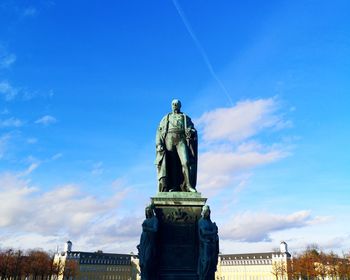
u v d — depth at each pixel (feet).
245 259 600.39
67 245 574.97
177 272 44.75
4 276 346.54
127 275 612.29
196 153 51.21
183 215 46.68
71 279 540.52
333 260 380.58
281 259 562.25
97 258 585.22
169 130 51.29
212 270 42.57
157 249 45.06
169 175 50.55
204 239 43.06
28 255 408.05
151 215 45.34
